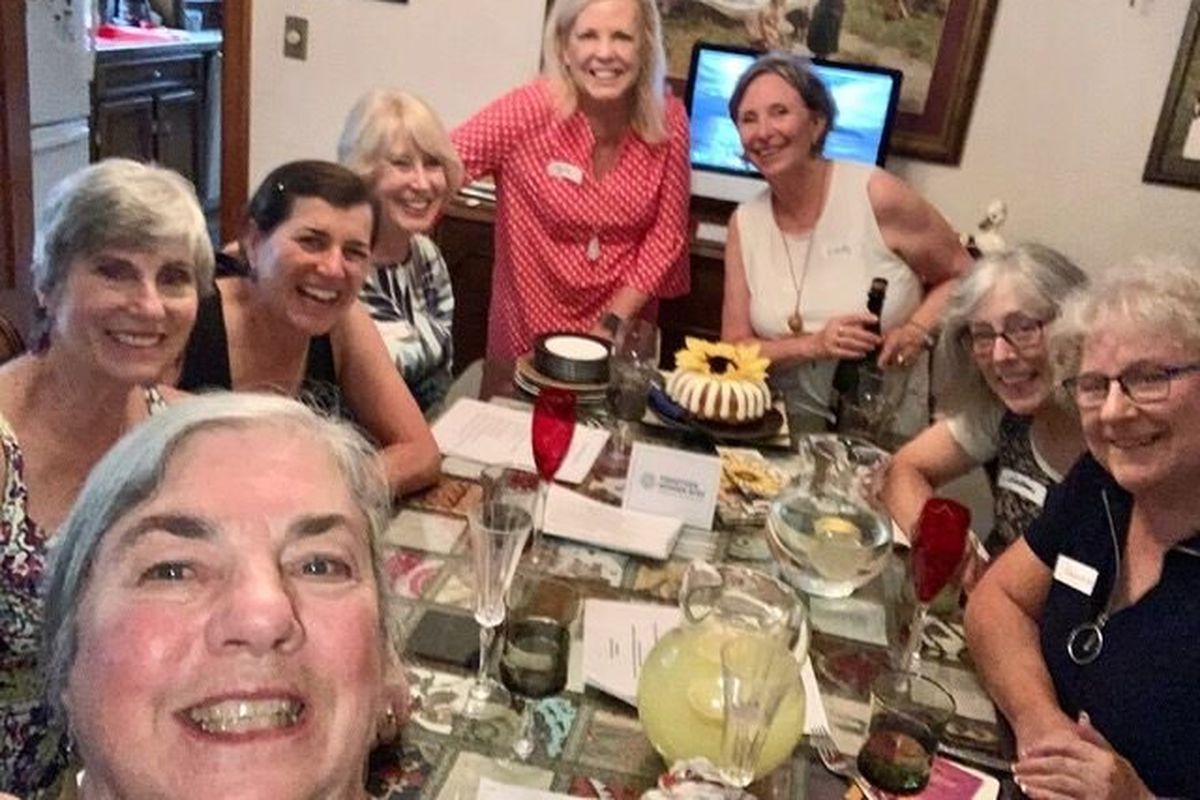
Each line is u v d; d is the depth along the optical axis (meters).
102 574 0.85
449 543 1.72
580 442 2.13
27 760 1.39
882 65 3.31
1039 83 3.29
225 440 0.91
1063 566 1.61
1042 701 1.48
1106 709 1.51
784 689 1.15
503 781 1.22
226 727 0.81
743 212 2.90
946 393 2.18
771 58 2.74
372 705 0.88
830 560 1.67
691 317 3.33
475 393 2.63
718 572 1.48
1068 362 1.63
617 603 1.58
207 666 0.81
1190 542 1.48
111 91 4.67
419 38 3.57
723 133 3.34
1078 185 3.36
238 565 0.84
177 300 1.49
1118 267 1.55
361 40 3.60
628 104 2.86
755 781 1.27
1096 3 3.20
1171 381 1.42
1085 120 3.30
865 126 3.26
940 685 1.42
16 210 3.83
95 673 0.82
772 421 2.32
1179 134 3.24
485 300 3.43
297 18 3.60
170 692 0.80
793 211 2.83
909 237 2.81
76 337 1.44
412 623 1.49
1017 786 1.33
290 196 1.90
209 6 5.50
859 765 1.27
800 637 1.42
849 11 3.29
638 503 1.88
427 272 2.58
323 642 0.85
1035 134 3.34
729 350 2.35
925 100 3.33
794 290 2.82
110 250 1.42
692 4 3.36
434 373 2.57
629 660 1.45
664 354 3.38
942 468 2.20
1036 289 1.93
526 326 2.99
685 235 3.03
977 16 3.23
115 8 5.12
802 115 2.67
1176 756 1.45
